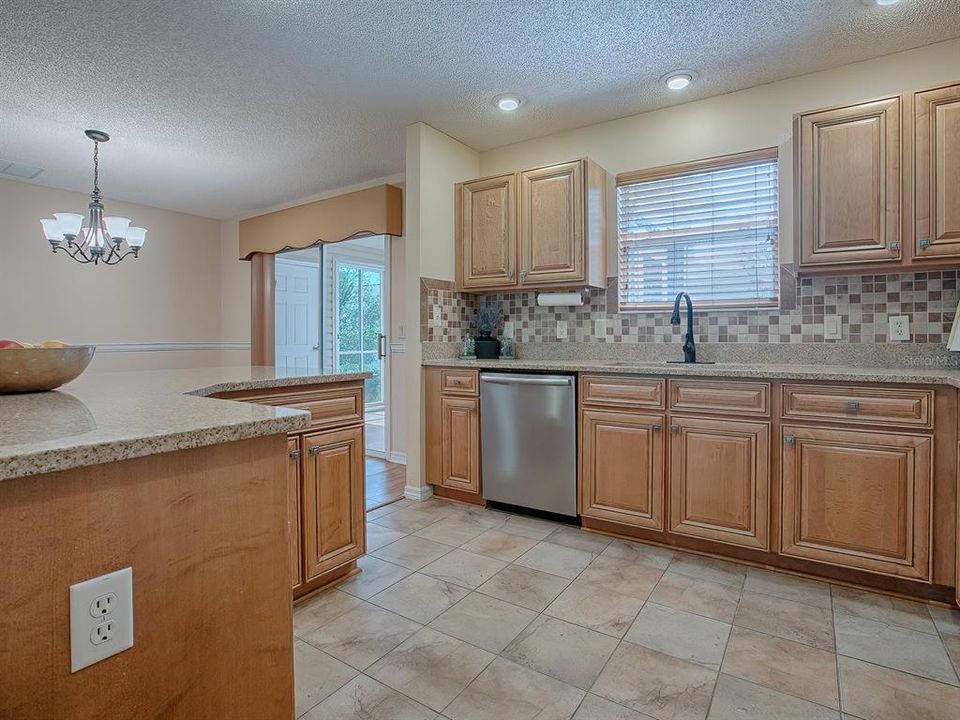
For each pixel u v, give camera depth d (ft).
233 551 2.60
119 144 11.76
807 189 7.82
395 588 7.02
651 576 7.35
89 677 2.09
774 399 7.34
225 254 18.66
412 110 10.20
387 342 14.44
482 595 6.82
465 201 11.42
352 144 11.90
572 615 6.32
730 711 4.66
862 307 8.43
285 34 7.68
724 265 9.67
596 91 9.45
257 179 14.35
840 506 6.90
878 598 6.69
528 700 4.84
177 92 9.40
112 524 2.16
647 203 10.41
